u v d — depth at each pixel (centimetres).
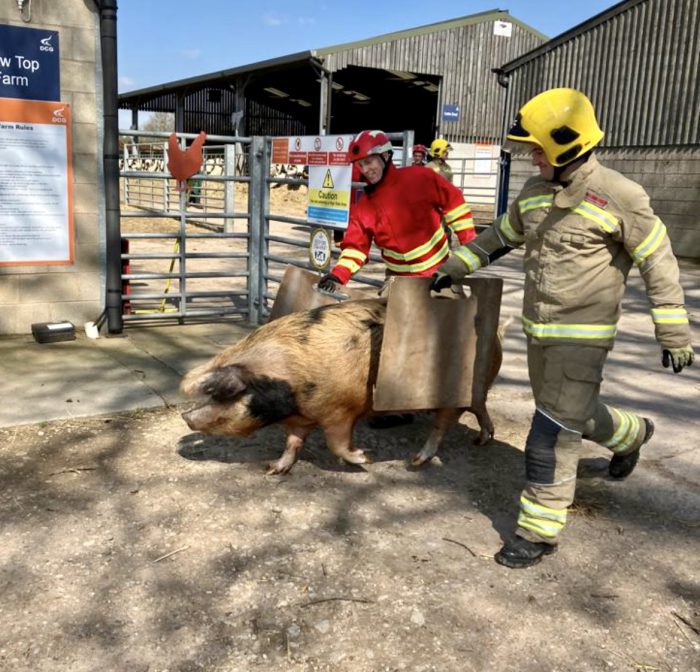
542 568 359
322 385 404
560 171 339
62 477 435
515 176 2048
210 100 3484
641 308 1043
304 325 410
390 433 526
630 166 1797
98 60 731
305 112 3697
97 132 745
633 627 315
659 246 335
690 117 1666
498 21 2861
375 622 313
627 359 755
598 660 294
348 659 290
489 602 329
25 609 314
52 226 742
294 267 533
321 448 495
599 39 1842
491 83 2916
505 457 489
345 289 519
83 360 669
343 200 691
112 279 761
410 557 364
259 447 490
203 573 344
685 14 1659
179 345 738
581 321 348
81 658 287
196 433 508
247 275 850
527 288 365
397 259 491
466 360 436
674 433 541
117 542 367
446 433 498
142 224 1981
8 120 704
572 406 352
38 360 664
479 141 2962
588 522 405
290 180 773
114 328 772
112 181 743
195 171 782
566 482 358
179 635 302
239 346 414
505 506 421
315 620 313
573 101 332
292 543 373
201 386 376
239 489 429
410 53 2711
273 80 2942
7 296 736
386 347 406
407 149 635
